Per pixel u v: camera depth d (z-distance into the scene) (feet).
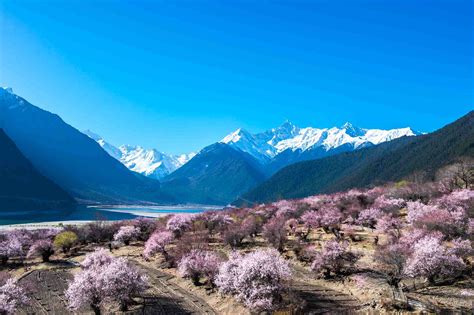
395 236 208.74
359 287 169.07
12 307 170.30
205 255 218.38
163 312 173.58
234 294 179.52
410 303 143.13
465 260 169.17
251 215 342.44
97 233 366.02
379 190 381.40
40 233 363.97
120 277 177.17
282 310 152.56
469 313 130.62
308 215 284.20
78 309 182.70
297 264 209.05
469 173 360.69
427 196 316.81
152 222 391.45
